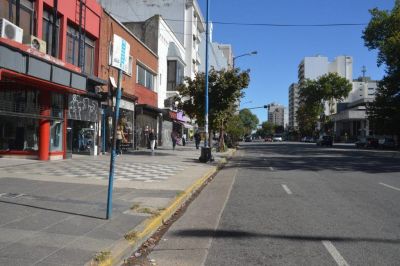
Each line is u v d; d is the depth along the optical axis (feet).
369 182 53.67
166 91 155.53
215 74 96.53
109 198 28.27
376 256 22.24
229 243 24.99
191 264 21.22
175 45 166.61
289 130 633.20
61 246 21.72
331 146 225.35
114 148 28.45
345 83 370.53
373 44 192.65
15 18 59.62
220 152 127.24
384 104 193.88
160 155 98.17
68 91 70.33
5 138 67.67
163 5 194.80
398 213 33.45
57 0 69.92
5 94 63.67
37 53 56.95
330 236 26.35
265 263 21.25
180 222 30.81
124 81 103.14
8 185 40.70
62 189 39.68
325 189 47.26
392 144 201.57
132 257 22.48
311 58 519.19
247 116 392.27
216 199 41.32
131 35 108.06
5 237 22.94
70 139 75.92
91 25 84.23
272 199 40.68
